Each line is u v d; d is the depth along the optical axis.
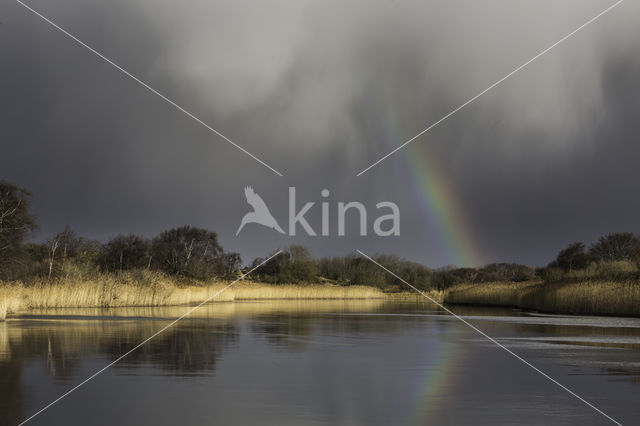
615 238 80.81
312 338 27.66
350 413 13.13
